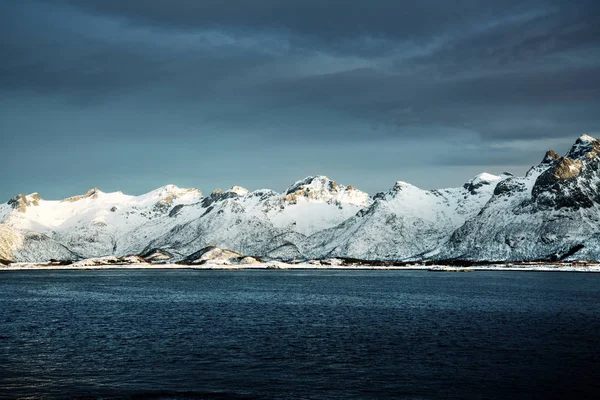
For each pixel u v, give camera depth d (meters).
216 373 47.84
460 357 54.03
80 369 49.09
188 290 147.88
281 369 49.22
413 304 106.06
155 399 41.03
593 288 150.62
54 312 91.31
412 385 44.50
